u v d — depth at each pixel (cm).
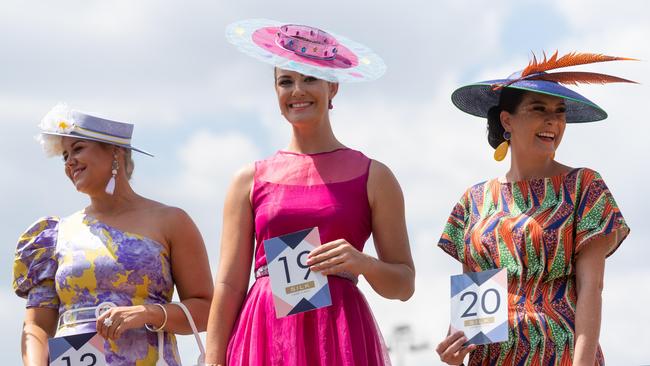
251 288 673
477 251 668
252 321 661
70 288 740
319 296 638
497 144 692
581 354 625
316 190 670
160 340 740
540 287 648
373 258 650
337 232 662
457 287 649
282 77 683
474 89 695
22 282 759
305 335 654
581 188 654
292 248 645
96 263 739
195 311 748
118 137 767
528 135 668
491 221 667
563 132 671
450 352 638
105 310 732
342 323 651
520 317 645
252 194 680
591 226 642
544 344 636
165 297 754
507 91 678
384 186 676
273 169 682
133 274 740
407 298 672
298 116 678
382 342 675
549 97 665
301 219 662
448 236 688
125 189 769
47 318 759
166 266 754
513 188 670
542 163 670
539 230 649
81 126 762
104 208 766
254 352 653
